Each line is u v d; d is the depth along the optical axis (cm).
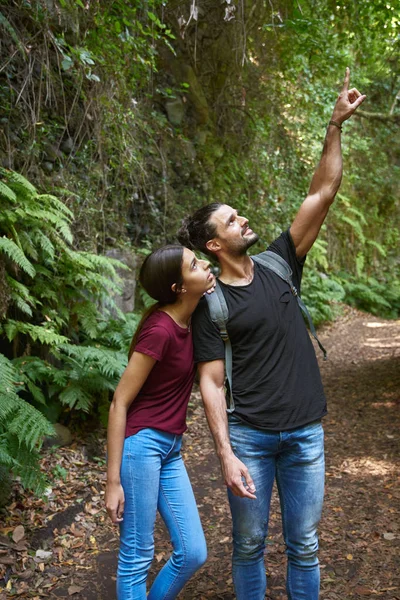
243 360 201
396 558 275
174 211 711
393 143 1465
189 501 207
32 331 388
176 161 755
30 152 446
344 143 1292
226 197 861
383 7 633
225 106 879
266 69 906
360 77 1137
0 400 299
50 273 427
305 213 215
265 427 198
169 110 769
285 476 208
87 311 453
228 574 269
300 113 1074
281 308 204
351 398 570
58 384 420
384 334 980
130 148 574
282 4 739
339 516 323
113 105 530
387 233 1529
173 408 204
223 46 834
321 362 763
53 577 266
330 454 425
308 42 698
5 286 376
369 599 244
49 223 425
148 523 198
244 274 207
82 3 456
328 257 1343
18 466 297
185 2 720
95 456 400
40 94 449
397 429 464
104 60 489
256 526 204
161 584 203
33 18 438
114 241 584
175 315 203
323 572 267
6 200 390
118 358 434
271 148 1014
